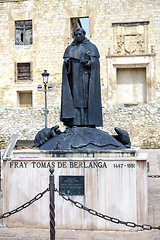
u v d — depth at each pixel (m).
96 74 7.60
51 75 30.64
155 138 28.23
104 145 7.01
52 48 30.75
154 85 29.28
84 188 6.80
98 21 30.06
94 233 6.57
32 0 31.11
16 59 31.20
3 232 6.70
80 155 6.88
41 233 6.62
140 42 29.47
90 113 7.48
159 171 15.13
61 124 29.61
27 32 31.69
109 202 6.73
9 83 31.23
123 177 6.71
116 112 28.91
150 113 28.47
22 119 30.17
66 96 7.59
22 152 7.08
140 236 6.35
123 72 30.45
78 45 7.62
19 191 7.03
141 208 6.67
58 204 6.86
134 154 6.73
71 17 30.52
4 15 31.52
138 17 29.58
